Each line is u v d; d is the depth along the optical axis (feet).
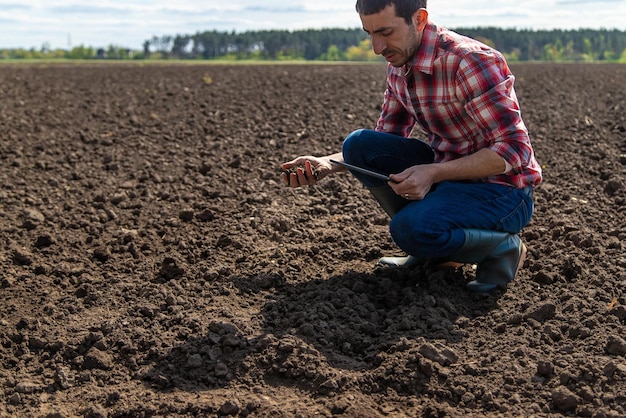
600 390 8.22
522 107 28.89
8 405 8.70
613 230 13.42
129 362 9.45
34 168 19.27
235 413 8.21
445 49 9.88
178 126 24.84
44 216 15.23
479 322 10.14
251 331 9.88
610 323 9.71
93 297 11.25
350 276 11.73
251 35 231.30
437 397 8.44
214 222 14.76
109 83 41.75
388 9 9.38
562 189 16.46
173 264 12.17
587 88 36.68
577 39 226.79
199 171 18.69
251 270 12.23
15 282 11.94
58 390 9.00
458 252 10.52
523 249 11.30
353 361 9.16
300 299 11.00
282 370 8.91
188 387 8.85
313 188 16.84
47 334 10.16
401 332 9.77
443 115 10.37
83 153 21.02
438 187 10.78
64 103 31.35
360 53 205.67
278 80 41.75
